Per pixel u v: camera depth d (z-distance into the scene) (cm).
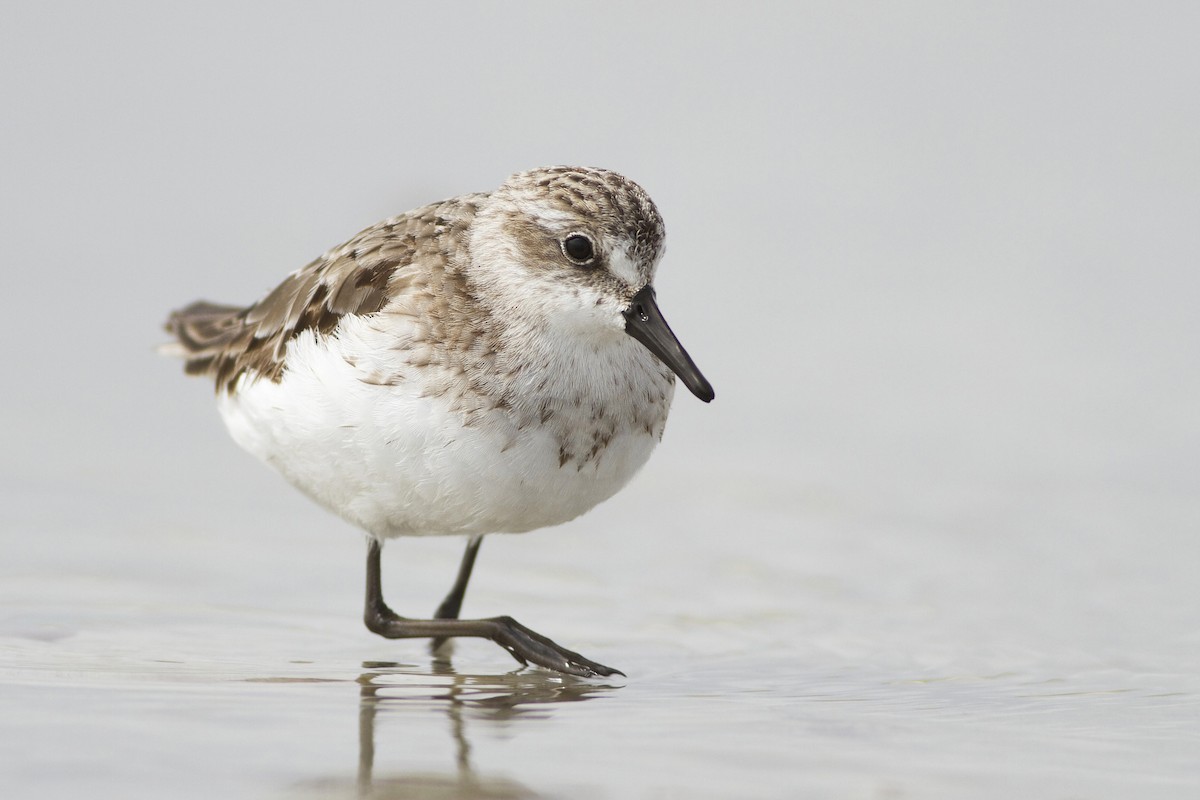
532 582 1228
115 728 813
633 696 934
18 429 1527
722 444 1559
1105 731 852
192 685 922
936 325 1861
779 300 1919
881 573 1237
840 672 997
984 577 1221
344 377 971
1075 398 1669
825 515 1380
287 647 1048
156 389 1662
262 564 1240
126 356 1733
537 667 1013
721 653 1049
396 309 977
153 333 1788
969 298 1920
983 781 762
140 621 1081
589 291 976
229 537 1297
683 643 1075
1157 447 1539
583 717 875
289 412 1009
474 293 992
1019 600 1164
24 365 1688
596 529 1353
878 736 838
